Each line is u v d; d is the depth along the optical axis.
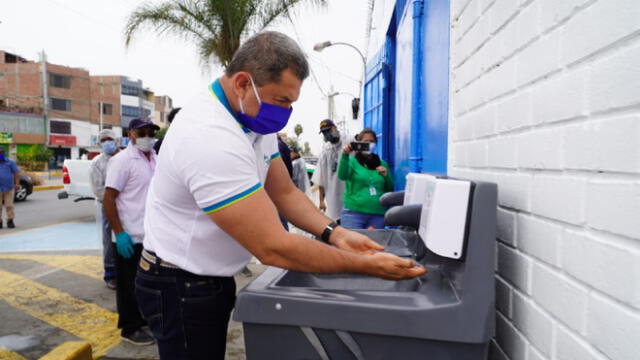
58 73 39.19
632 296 0.73
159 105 57.84
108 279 3.99
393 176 4.86
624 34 0.74
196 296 1.30
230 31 6.61
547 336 1.04
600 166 0.82
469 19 1.66
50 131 38.88
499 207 1.37
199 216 1.24
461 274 1.12
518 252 1.22
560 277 0.98
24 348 2.74
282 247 1.08
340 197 4.69
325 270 1.10
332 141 4.67
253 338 1.15
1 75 38.06
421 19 2.98
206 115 1.16
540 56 1.07
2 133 35.03
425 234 1.28
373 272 1.12
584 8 0.87
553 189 1.01
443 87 2.17
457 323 1.06
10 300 3.68
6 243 6.37
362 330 1.08
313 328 1.12
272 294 1.13
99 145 4.13
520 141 1.19
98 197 3.99
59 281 4.25
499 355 1.41
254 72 1.14
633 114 0.72
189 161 1.11
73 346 2.28
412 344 1.09
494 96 1.39
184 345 1.34
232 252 1.30
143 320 2.84
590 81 0.85
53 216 9.28
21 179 11.95
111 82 46.16
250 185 1.10
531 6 1.11
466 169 1.72
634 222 0.72
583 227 0.88
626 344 0.74
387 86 5.03
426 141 2.72
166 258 1.29
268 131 1.24
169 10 6.50
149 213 1.37
